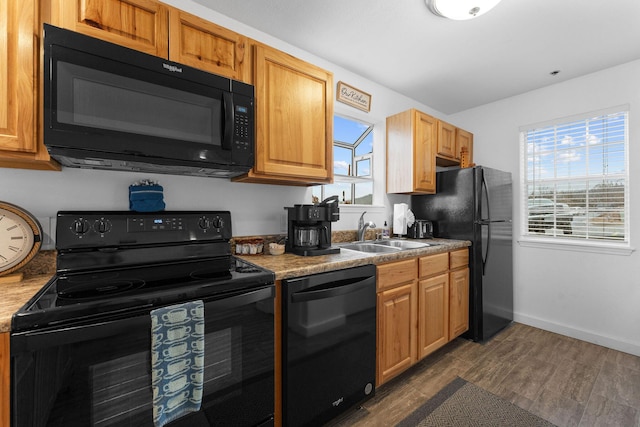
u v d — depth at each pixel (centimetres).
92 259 124
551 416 157
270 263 149
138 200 141
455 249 238
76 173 137
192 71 128
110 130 110
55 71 100
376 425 152
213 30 142
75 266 121
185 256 146
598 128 250
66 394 80
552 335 263
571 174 265
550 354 227
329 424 153
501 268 274
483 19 178
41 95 105
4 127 97
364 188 282
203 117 132
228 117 137
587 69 243
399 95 294
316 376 141
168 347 94
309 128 176
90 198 140
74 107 103
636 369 204
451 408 165
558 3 163
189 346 98
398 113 274
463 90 286
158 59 120
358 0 164
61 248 118
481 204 252
